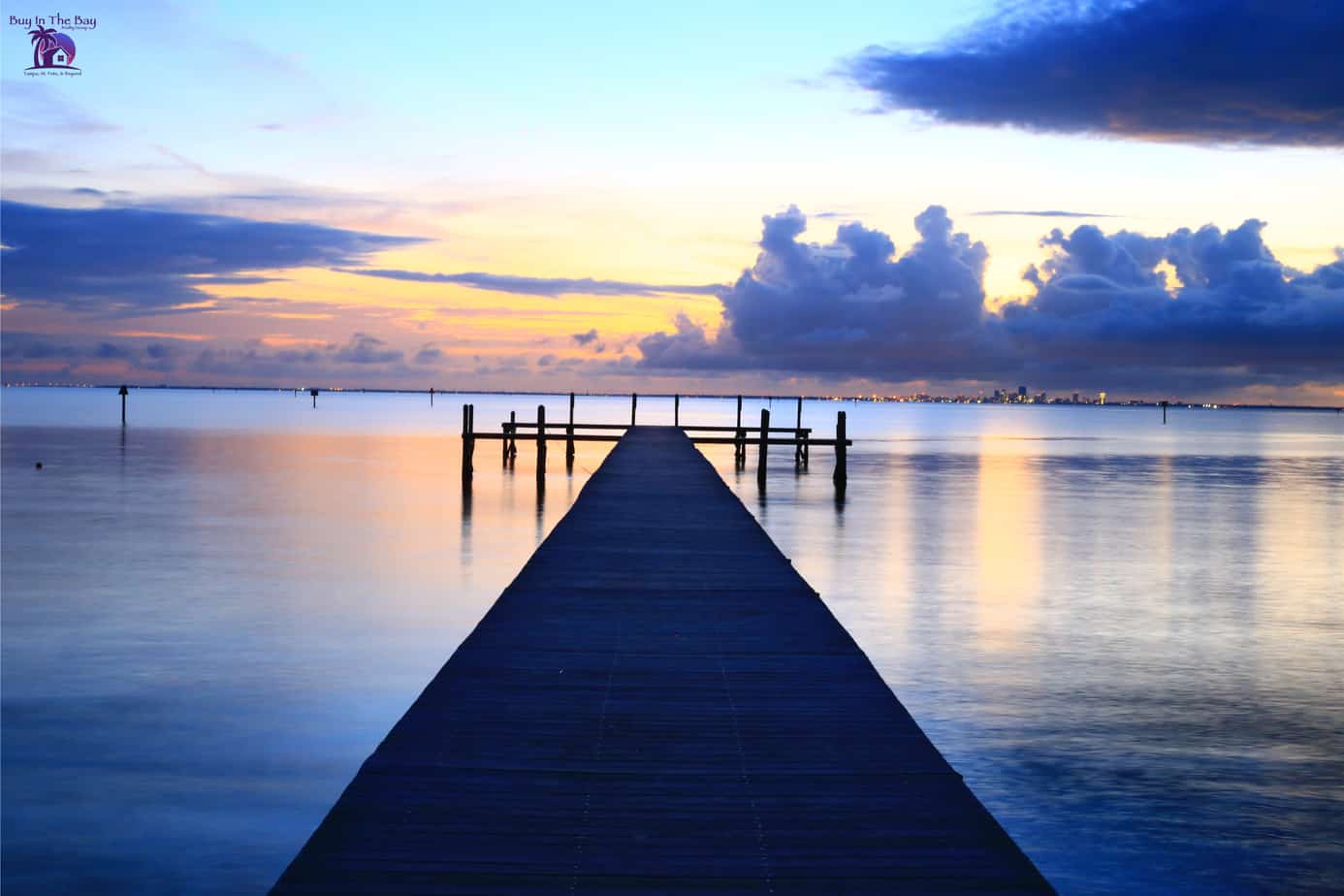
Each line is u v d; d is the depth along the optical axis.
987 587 16.09
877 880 4.55
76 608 14.31
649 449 27.84
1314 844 7.26
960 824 5.09
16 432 58.78
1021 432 85.75
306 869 4.53
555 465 39.47
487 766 5.73
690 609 9.60
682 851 4.77
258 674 11.27
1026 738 9.24
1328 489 33.81
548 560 11.92
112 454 42.50
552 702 6.87
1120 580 16.88
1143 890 6.65
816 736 6.29
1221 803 7.91
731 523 14.74
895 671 11.26
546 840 4.85
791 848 4.83
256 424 74.88
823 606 9.73
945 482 34.59
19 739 9.26
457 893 4.35
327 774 8.55
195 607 14.48
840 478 30.97
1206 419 190.62
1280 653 12.26
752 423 96.38
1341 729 9.53
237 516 23.98
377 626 13.52
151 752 8.99
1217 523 24.44
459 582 16.61
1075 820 7.60
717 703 6.89
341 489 30.11
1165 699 10.38
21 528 21.86
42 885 6.79
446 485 31.59
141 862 7.10
